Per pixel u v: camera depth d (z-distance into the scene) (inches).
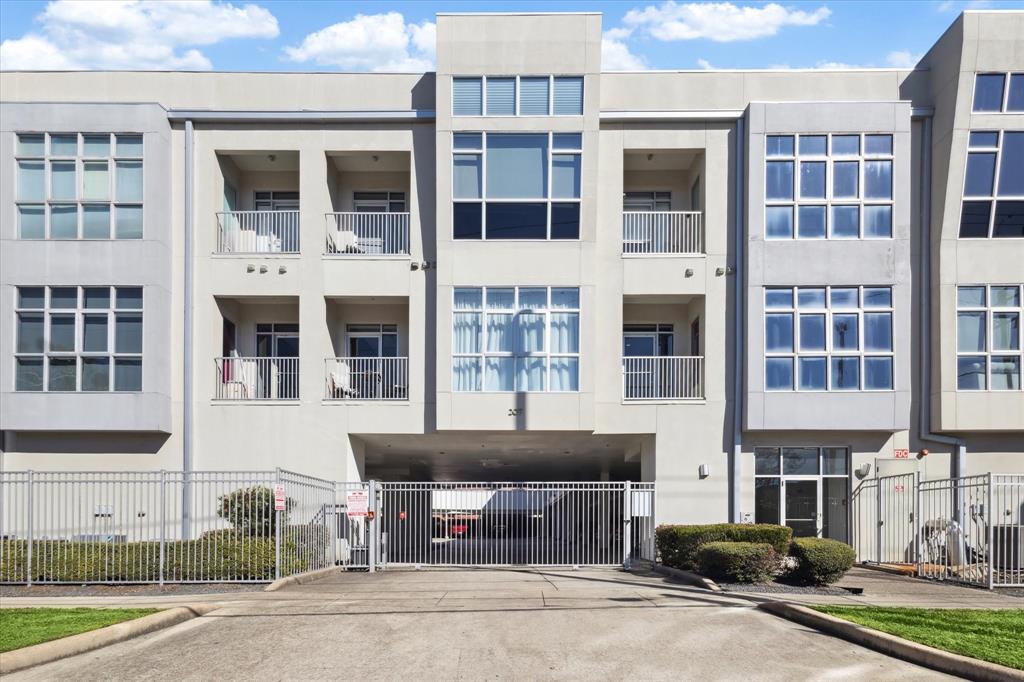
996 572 629.0
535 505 1096.8
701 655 373.7
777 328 842.8
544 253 839.7
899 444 858.1
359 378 929.5
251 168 944.3
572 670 346.0
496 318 842.2
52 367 829.8
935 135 859.4
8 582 607.2
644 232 922.1
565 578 700.7
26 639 377.1
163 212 847.7
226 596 561.9
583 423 830.5
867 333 837.2
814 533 861.2
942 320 842.8
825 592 580.1
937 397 843.4
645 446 900.0
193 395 858.8
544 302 842.8
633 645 394.0
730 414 857.5
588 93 834.8
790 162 847.1
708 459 855.7
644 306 940.0
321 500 770.8
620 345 861.8
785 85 872.3
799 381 835.4
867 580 664.4
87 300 834.2
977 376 840.9
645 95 872.3
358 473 906.1
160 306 838.5
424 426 858.1
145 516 845.8
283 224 949.2
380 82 878.4
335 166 935.0
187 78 877.2
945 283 844.0
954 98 827.4
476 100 839.7
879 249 836.6
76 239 832.9
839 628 417.4
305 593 580.4
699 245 881.5
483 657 369.1
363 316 944.9
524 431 844.6
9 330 824.9
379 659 366.0
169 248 857.5
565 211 840.3
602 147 872.9
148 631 430.0
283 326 949.8
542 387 836.0
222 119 869.8
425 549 1028.5
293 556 673.6
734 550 610.9
